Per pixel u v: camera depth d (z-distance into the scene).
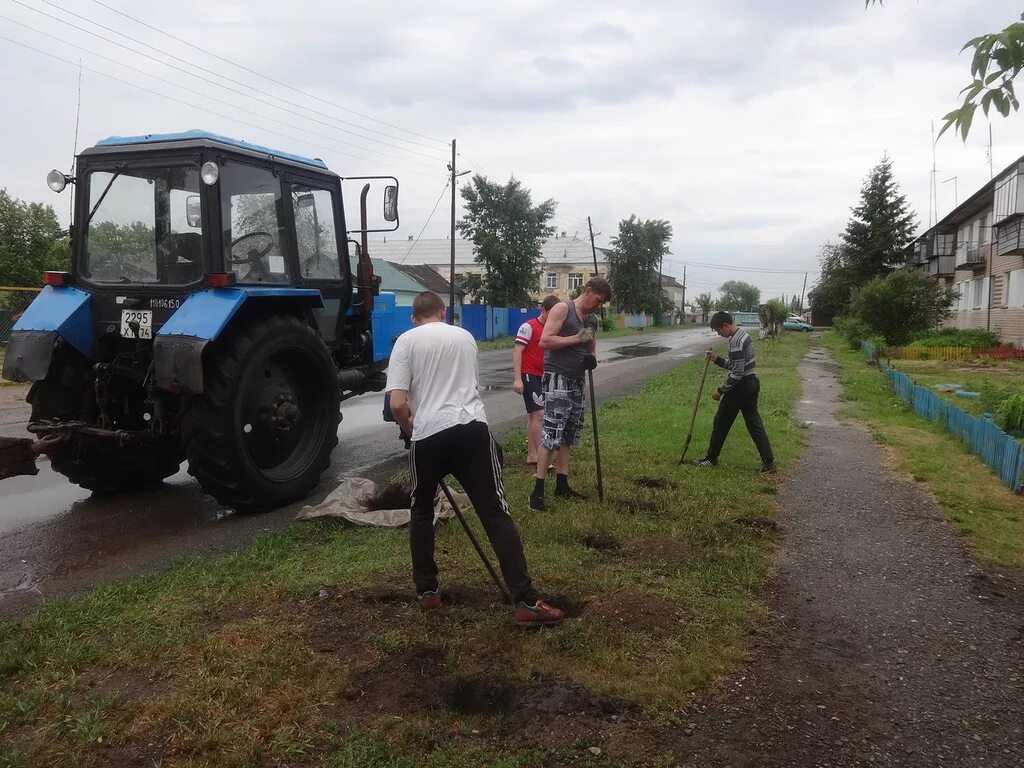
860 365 20.69
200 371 4.92
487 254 40.53
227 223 5.57
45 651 3.14
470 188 41.03
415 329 3.65
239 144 5.80
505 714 2.75
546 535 4.67
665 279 113.38
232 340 5.29
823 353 26.44
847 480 6.50
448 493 3.68
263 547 4.47
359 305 7.45
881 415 10.61
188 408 5.18
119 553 4.60
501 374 17.03
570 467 6.65
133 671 3.03
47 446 4.48
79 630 3.36
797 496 5.93
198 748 2.51
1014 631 3.55
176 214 5.56
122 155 5.64
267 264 6.00
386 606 3.63
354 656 3.13
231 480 5.29
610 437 8.17
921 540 4.89
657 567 4.19
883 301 24.55
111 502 5.88
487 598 3.76
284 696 2.80
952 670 3.17
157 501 5.91
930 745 2.62
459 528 4.74
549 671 3.03
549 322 5.29
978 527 5.13
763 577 4.14
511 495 5.66
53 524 5.23
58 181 5.71
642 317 59.75
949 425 9.00
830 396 12.91
